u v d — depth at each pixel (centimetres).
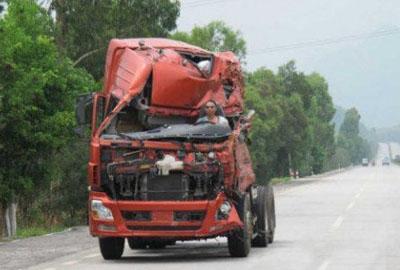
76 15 5416
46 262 2109
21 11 3194
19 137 2991
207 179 1972
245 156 2209
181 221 1978
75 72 3591
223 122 2020
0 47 2919
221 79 2134
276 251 2236
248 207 2122
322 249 2259
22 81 2894
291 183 9838
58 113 3072
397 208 4181
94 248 2498
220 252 2258
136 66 2072
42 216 3716
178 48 2167
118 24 5562
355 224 3161
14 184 3041
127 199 1992
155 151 1986
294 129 11788
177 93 2053
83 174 3694
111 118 2023
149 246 2431
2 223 3114
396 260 1962
